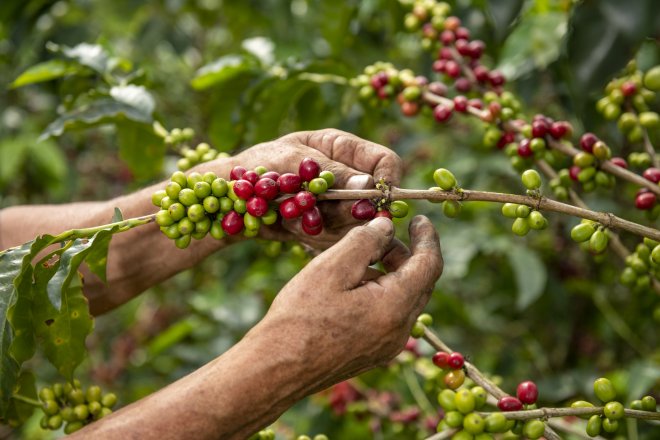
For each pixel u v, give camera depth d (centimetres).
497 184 253
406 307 101
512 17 138
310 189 105
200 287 317
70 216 151
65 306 113
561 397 185
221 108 190
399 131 279
